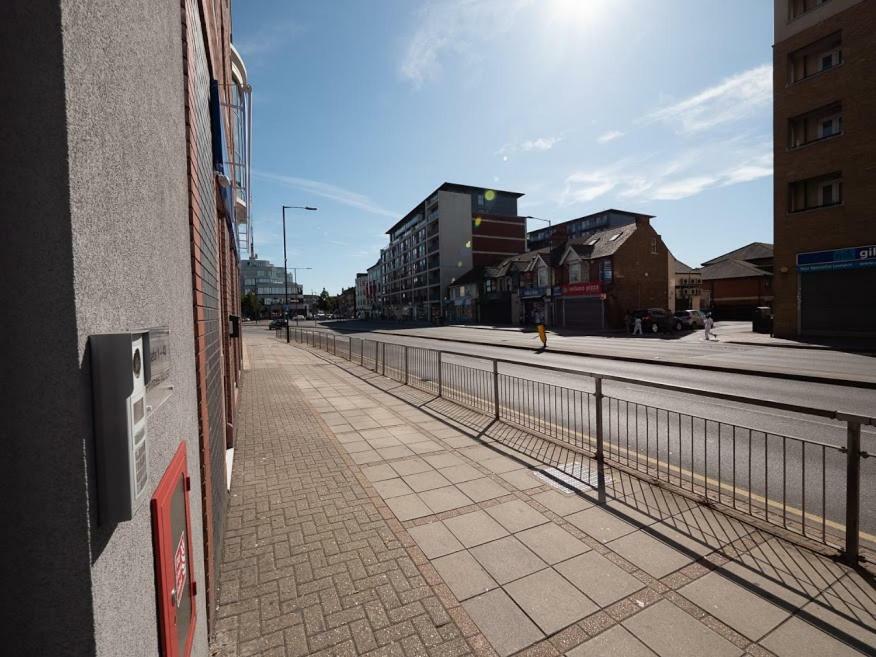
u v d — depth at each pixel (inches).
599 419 196.2
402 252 3164.4
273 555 125.7
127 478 33.3
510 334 1149.7
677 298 1647.4
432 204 2488.9
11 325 29.6
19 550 30.2
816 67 794.2
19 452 29.9
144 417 37.8
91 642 31.2
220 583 113.0
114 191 37.7
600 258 1301.7
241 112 263.6
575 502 156.6
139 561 40.4
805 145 786.8
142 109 47.3
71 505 30.6
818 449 225.5
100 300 34.2
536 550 126.6
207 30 127.5
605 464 193.9
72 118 30.4
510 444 225.5
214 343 139.7
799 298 799.1
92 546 31.4
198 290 88.3
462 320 2130.9
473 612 102.0
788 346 676.7
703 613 100.0
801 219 794.2
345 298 5344.5
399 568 119.0
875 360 523.2
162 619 45.3
